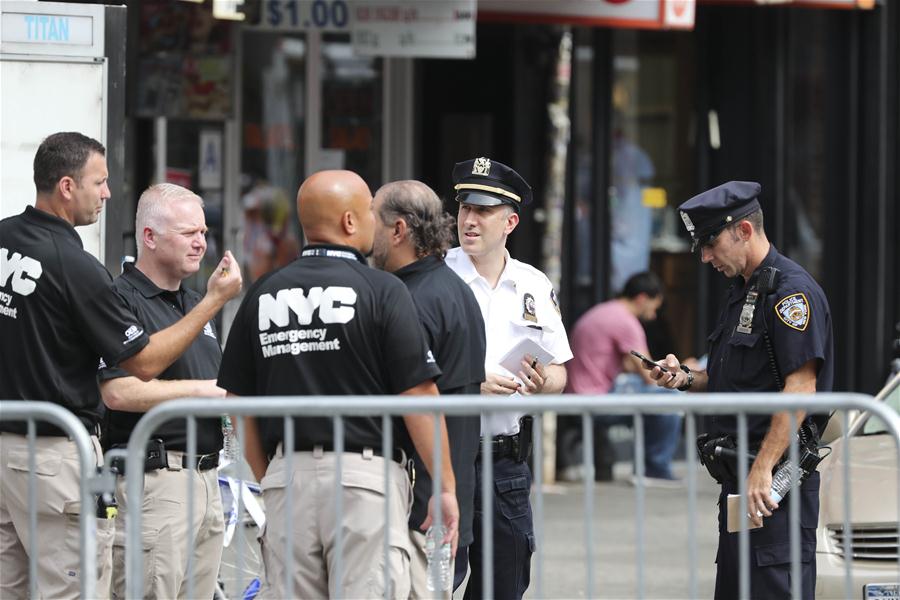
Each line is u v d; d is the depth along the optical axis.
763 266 11.38
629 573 17.33
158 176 21.09
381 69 22.27
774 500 10.88
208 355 11.76
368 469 9.64
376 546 9.59
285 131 22.00
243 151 21.78
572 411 9.08
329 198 9.84
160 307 11.52
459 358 10.53
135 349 10.72
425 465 9.58
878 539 12.66
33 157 13.47
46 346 10.69
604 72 23.00
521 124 21.89
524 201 12.30
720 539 11.66
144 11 20.50
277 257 22.02
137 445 9.06
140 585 9.08
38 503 10.71
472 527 11.40
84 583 9.14
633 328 21.77
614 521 20.08
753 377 11.33
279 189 22.02
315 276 9.77
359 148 22.27
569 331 22.98
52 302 10.64
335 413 9.05
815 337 11.05
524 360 11.78
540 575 9.46
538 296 12.45
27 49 13.43
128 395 11.00
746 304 11.37
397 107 22.28
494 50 22.14
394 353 9.70
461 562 11.70
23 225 10.84
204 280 21.56
